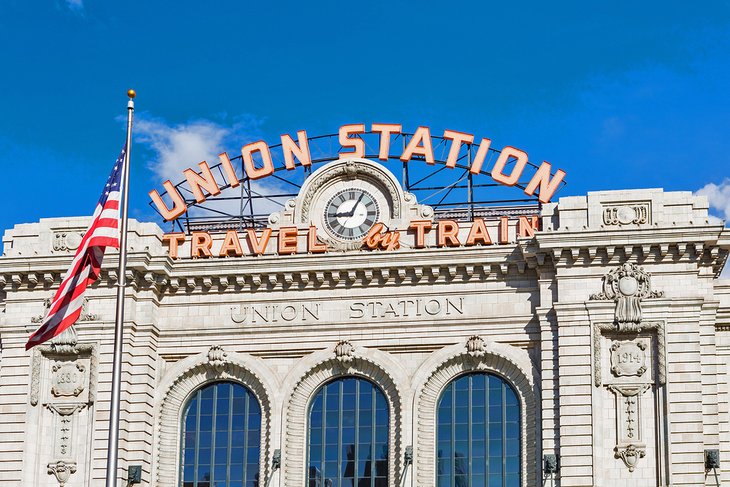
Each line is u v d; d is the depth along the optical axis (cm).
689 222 8475
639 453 8175
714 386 8356
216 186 9550
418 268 8769
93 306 8906
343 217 9125
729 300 8962
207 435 8881
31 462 8681
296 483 8662
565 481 8169
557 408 8369
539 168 9275
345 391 8825
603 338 8406
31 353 8869
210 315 8969
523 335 8631
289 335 8862
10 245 9156
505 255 8688
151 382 8881
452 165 9381
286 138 9594
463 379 8725
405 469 8500
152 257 8888
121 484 8575
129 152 7269
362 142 9400
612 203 8581
